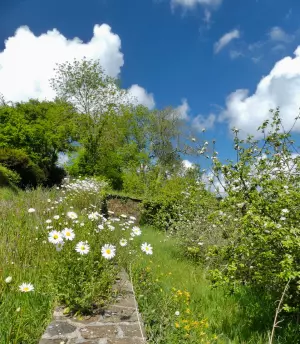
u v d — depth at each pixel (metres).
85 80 26.36
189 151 26.38
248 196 5.78
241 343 4.08
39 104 37.38
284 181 5.60
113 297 4.19
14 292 3.95
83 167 27.09
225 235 7.20
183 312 4.52
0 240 5.15
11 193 11.77
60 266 4.14
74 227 5.50
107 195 16.16
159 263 7.43
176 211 14.01
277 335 4.36
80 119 26.64
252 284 5.51
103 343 3.12
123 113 27.31
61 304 3.92
